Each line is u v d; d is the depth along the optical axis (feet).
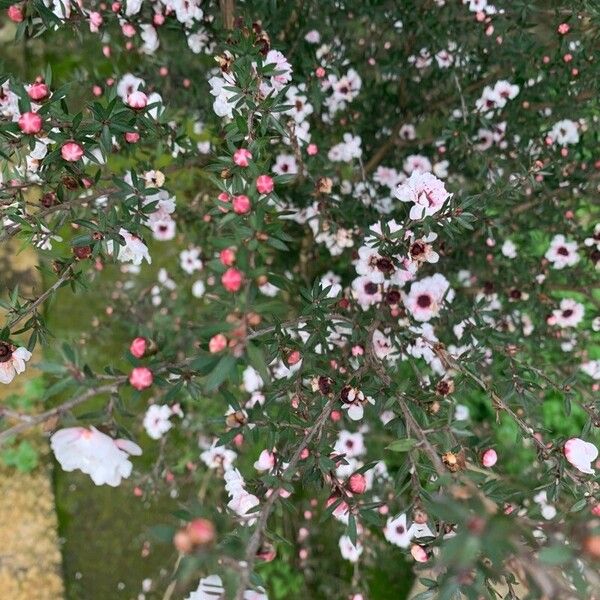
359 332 0.81
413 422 0.61
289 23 1.02
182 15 0.88
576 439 0.63
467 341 0.85
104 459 0.50
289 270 1.20
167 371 0.59
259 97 0.72
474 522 0.41
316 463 0.65
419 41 1.03
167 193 0.81
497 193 0.85
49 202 0.75
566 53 0.90
